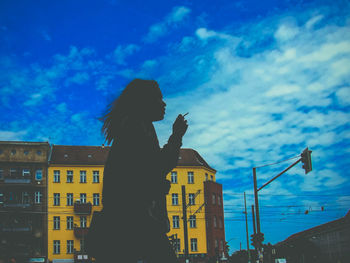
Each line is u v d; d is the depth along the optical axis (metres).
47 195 61.41
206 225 66.31
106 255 1.55
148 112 1.69
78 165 63.56
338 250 85.69
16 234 58.62
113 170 1.59
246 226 59.03
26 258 58.22
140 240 1.54
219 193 70.50
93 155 65.88
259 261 31.97
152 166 1.58
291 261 92.12
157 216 1.57
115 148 1.61
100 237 1.56
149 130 1.67
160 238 1.58
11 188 60.25
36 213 60.22
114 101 1.70
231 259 69.88
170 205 65.88
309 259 92.38
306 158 22.67
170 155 1.58
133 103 1.67
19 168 61.12
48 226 60.53
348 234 81.25
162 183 1.59
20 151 61.75
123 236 1.54
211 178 71.50
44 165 62.25
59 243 60.34
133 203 1.55
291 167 26.30
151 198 1.57
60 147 66.44
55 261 59.31
